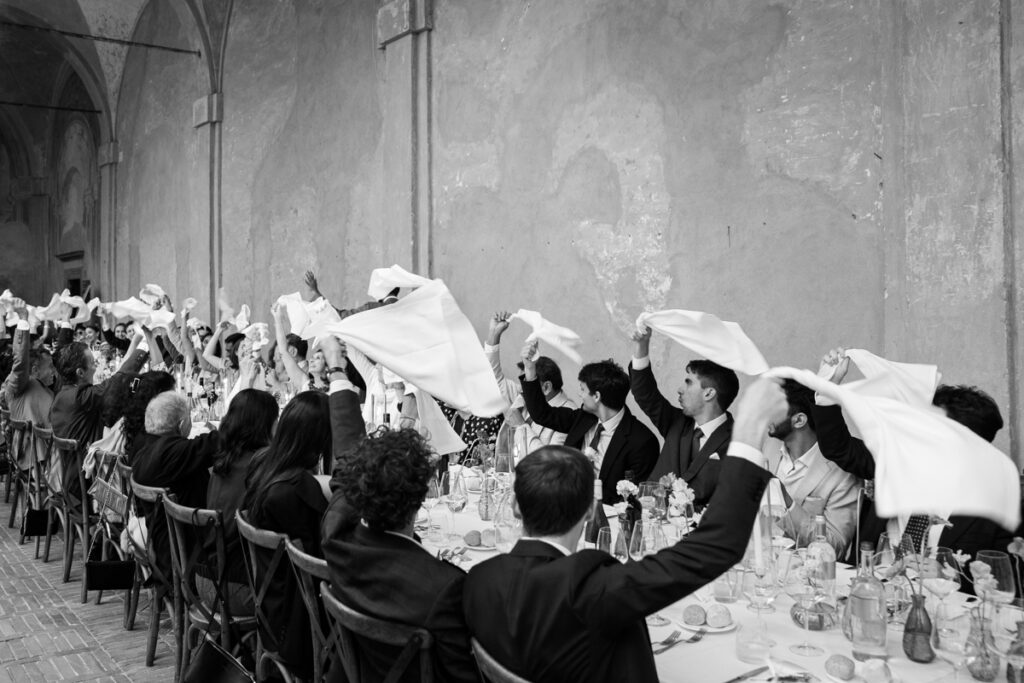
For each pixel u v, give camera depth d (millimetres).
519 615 1699
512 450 4426
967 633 2182
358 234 9648
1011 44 4137
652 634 2252
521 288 7422
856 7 4918
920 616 2061
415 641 1839
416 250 8609
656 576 1581
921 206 4488
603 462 4266
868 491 3064
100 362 9680
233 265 12047
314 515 2811
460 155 8109
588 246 6742
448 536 3285
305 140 10633
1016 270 4109
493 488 3699
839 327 4992
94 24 15203
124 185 15875
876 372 2975
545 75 7164
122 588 4289
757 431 1633
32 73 19859
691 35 5914
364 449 2082
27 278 21703
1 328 10234
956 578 2229
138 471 3756
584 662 1651
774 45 5383
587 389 4312
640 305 6305
